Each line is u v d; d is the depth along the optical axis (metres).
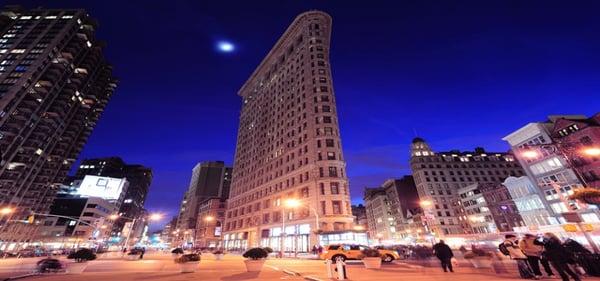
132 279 14.38
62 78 88.94
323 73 73.25
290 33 92.00
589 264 12.59
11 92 71.75
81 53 98.00
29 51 82.00
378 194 137.25
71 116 97.50
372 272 16.59
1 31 87.38
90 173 189.38
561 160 57.66
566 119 57.75
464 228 95.06
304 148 63.22
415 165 111.69
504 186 82.12
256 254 18.64
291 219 57.94
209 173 190.25
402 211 117.88
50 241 96.94
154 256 44.88
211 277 15.39
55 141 90.25
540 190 62.56
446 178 106.81
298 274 16.72
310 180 56.91
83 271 18.64
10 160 72.19
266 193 71.62
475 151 118.38
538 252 12.44
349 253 27.77
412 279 13.27
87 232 103.50
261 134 87.19
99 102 114.75
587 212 51.53
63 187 133.75
